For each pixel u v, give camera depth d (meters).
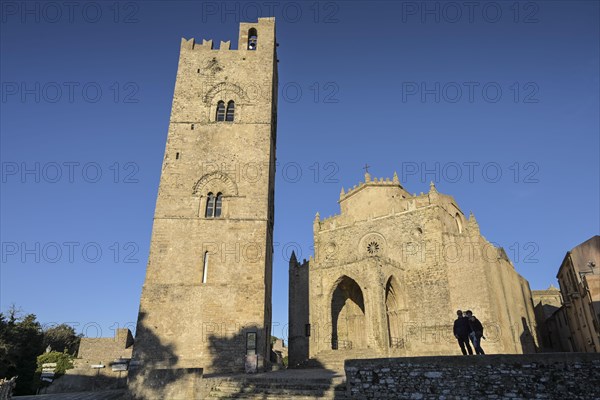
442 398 17.27
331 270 45.34
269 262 35.56
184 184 34.84
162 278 31.59
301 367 40.78
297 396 19.53
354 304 49.25
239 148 36.25
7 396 25.81
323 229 57.12
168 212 33.78
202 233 33.12
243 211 34.00
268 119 37.53
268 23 42.38
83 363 52.50
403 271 47.41
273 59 41.06
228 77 39.22
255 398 20.16
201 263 32.19
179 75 39.25
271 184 38.19
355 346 47.34
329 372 29.53
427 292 45.84
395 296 46.44
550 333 65.00
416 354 43.50
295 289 54.41
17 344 55.31
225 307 30.88
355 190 57.28
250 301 31.12
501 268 51.09
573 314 47.59
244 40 41.34
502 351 40.91
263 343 30.11
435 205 48.53
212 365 29.25
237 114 37.75
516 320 51.41
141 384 22.84
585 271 41.06
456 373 17.42
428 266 46.66
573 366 16.11
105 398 26.77
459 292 44.09
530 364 16.62
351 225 54.28
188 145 36.28
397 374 18.27
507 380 16.72
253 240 33.06
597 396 15.53
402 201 52.41
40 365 52.66
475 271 43.78
